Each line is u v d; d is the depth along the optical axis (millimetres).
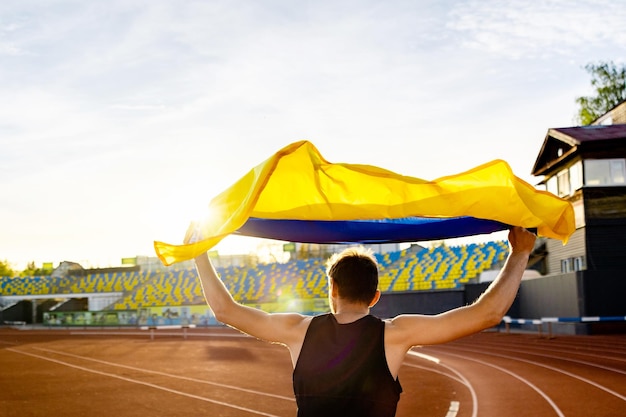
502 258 45219
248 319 2797
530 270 37906
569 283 29156
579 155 31641
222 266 69438
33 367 22906
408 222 3289
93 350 31938
